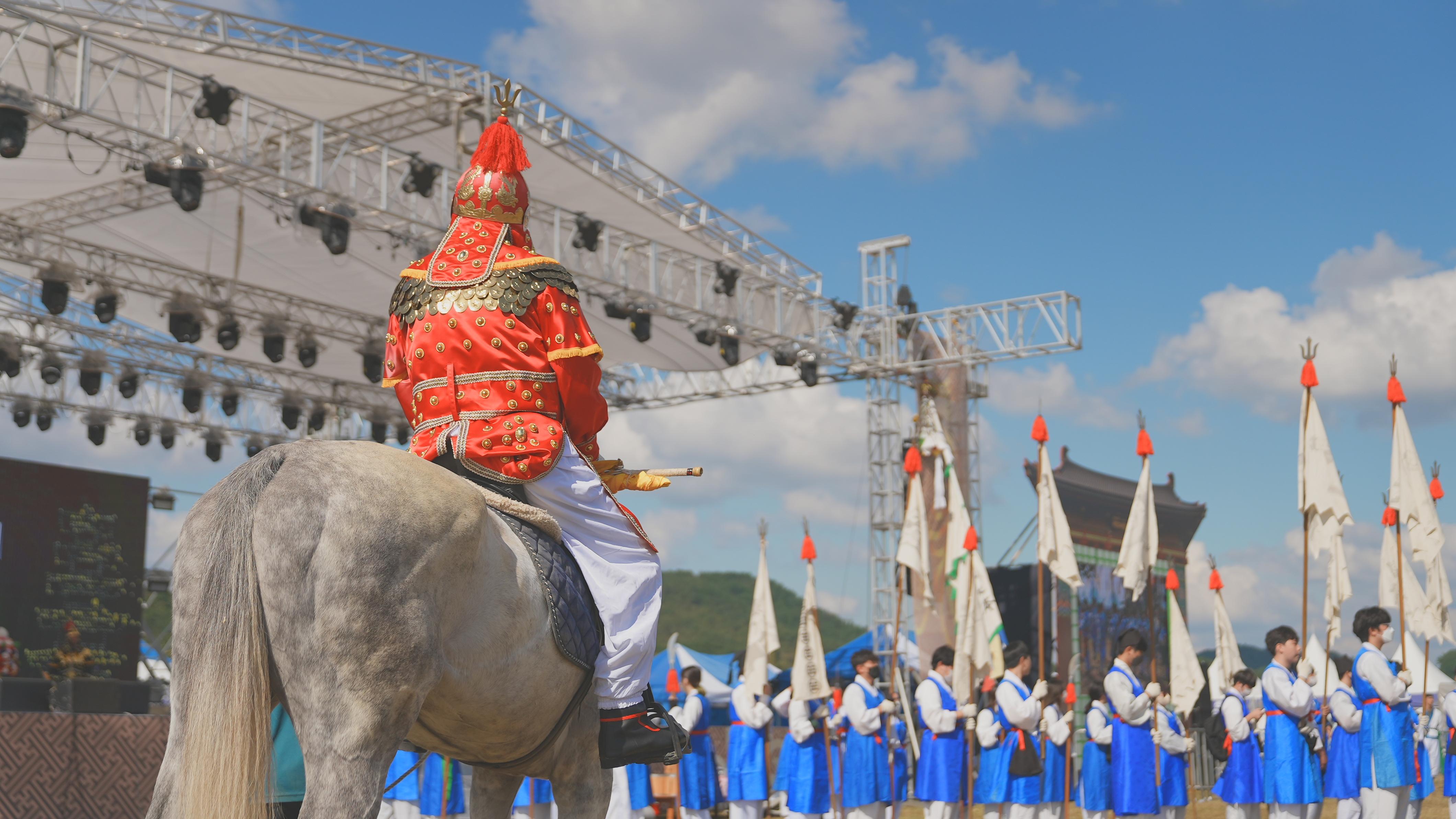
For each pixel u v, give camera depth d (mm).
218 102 11547
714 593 61812
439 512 2480
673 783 12547
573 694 2963
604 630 3086
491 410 3072
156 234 15555
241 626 2240
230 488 2377
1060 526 9938
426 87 14133
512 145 3354
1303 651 8523
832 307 18516
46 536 16781
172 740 2240
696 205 16734
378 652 2336
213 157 11602
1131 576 9445
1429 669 13727
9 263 16156
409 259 15539
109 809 8180
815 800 11195
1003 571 19016
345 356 19250
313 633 2293
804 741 11312
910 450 11039
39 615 16562
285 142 12352
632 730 3131
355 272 16219
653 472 3439
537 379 3117
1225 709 10484
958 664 10320
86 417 19406
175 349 18609
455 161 15766
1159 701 10281
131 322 18141
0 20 11484
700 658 18844
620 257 15625
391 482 2443
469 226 3293
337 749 2273
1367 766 9570
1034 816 9953
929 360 18906
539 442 3064
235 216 14820
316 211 12656
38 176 14055
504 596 2688
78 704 8367
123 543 17656
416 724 2762
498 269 3162
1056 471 18531
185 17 12641
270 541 2295
